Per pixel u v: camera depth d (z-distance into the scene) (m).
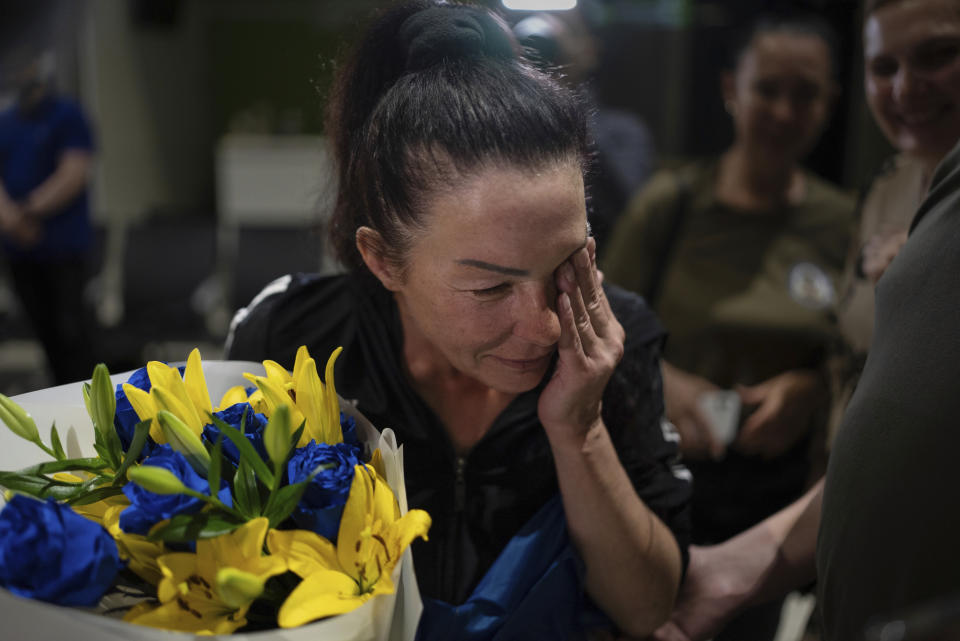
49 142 3.46
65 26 5.23
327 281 0.85
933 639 0.33
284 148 6.69
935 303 0.57
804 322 1.54
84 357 3.61
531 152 0.59
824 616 0.64
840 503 0.61
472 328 0.64
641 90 3.95
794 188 1.62
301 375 0.60
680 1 3.78
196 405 0.60
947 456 0.53
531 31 1.52
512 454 0.77
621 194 1.95
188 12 7.54
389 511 0.56
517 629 0.72
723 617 0.88
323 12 7.85
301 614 0.49
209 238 3.94
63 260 3.53
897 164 1.02
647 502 0.81
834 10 1.85
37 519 0.49
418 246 0.63
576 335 0.67
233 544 0.51
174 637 0.48
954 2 0.87
